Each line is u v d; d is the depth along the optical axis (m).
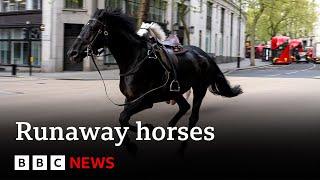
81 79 28.53
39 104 14.64
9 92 18.86
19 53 38.25
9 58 39.00
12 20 38.56
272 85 23.53
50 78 28.89
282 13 76.50
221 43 63.97
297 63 71.25
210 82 8.86
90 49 7.06
